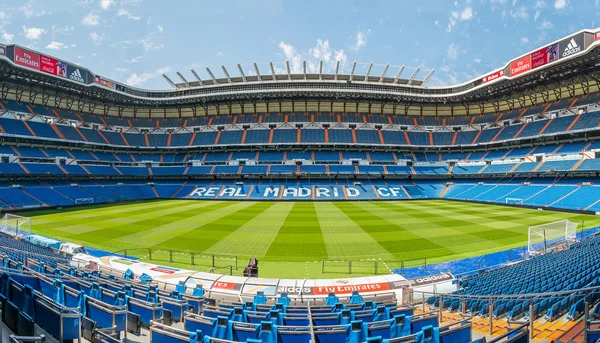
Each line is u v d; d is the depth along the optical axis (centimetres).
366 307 1034
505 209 4547
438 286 1416
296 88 7212
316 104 7906
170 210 4503
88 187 5734
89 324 682
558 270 1403
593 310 857
